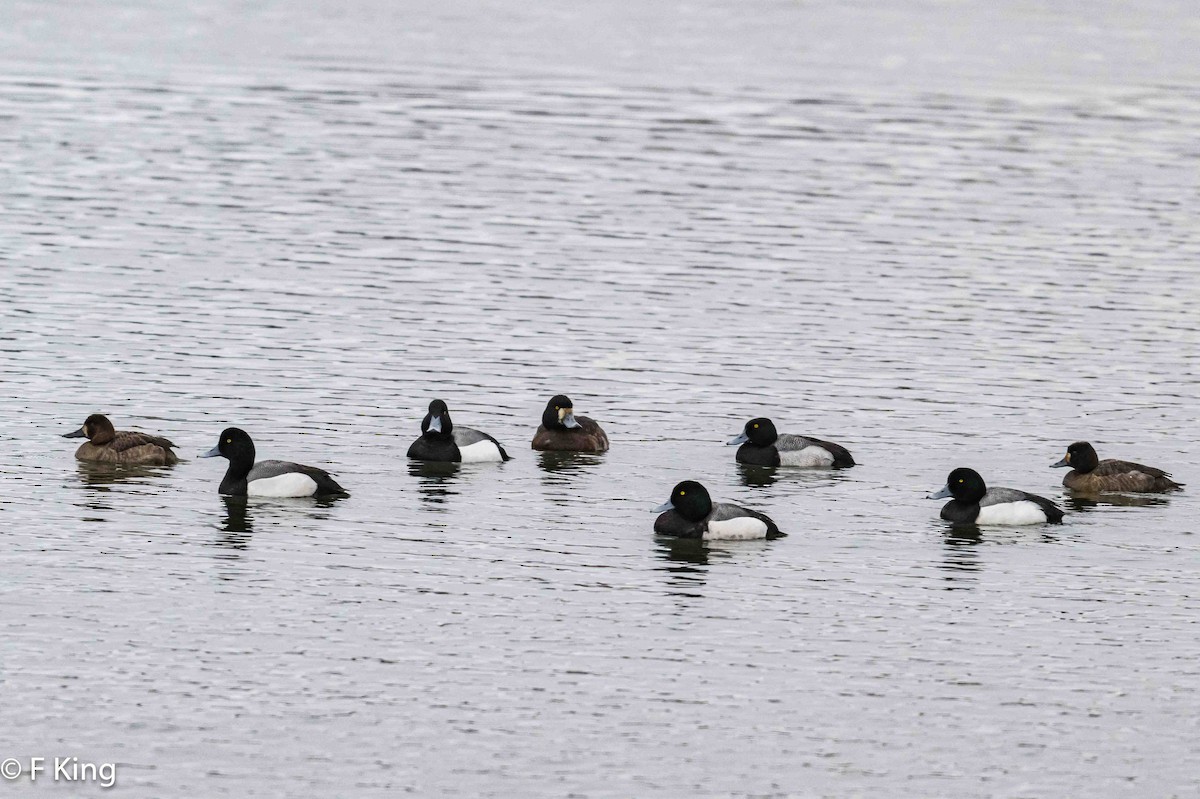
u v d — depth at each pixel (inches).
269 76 2667.3
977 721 805.9
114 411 1251.2
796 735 786.8
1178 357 1473.9
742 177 2114.9
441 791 728.3
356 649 866.8
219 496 1099.3
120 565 969.5
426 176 2079.2
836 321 1557.6
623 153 2225.6
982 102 2600.9
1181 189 2091.5
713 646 884.0
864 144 2306.8
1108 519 1107.3
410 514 1077.8
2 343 1402.6
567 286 1646.2
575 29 3218.5
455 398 1320.1
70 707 792.9
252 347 1424.7
